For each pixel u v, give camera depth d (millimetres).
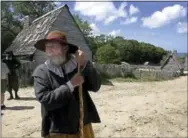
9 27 41688
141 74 31984
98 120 3031
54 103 2564
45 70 2707
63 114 2680
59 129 2672
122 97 14117
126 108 10789
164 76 31766
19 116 8820
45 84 2658
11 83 12156
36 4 44719
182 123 8703
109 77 29594
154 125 8312
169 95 15164
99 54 39750
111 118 8930
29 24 27641
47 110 2674
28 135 6863
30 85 18734
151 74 31906
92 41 53250
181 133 7719
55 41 2678
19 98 12430
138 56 73250
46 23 23828
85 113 2863
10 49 25078
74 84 2670
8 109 9922
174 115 9711
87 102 2932
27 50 22250
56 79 2684
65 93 2580
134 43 73000
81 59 2785
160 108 10914
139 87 20188
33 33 24469
